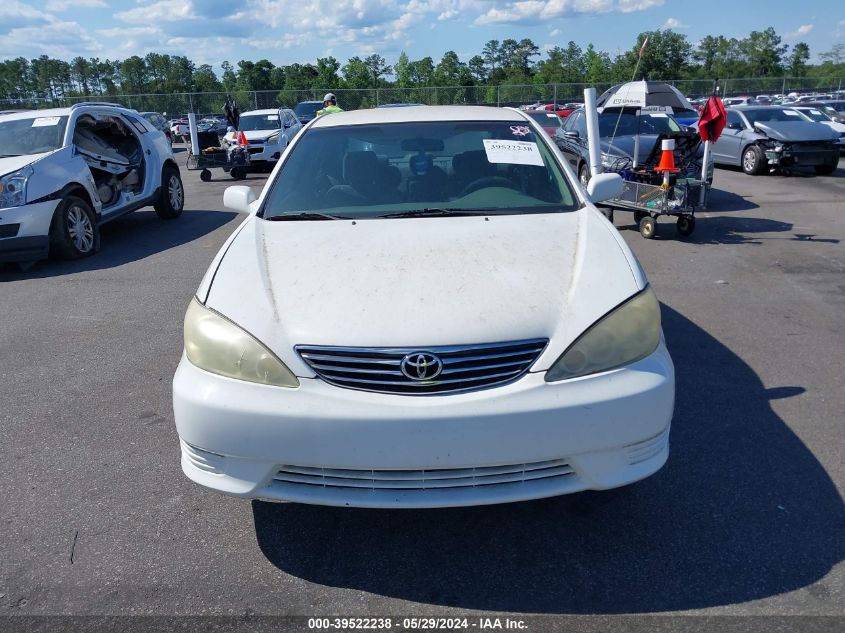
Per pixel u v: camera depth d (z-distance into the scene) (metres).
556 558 2.68
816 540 2.73
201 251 8.39
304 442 2.43
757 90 42.53
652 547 2.72
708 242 8.31
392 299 2.62
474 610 2.42
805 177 14.64
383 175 3.79
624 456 2.54
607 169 9.51
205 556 2.74
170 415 3.99
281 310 2.63
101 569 2.67
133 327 5.57
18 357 4.99
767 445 3.47
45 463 3.48
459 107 4.54
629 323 2.60
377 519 2.96
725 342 4.94
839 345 4.83
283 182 3.80
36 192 7.46
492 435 2.39
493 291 2.65
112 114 9.78
